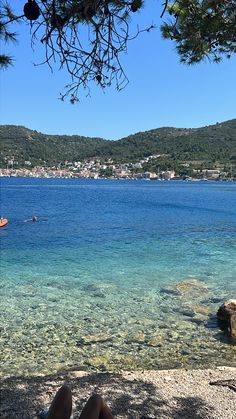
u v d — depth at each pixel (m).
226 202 71.38
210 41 5.10
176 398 5.98
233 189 132.12
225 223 37.91
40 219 39.75
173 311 11.10
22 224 35.19
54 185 144.88
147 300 12.15
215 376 6.89
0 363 7.67
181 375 6.93
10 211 49.16
